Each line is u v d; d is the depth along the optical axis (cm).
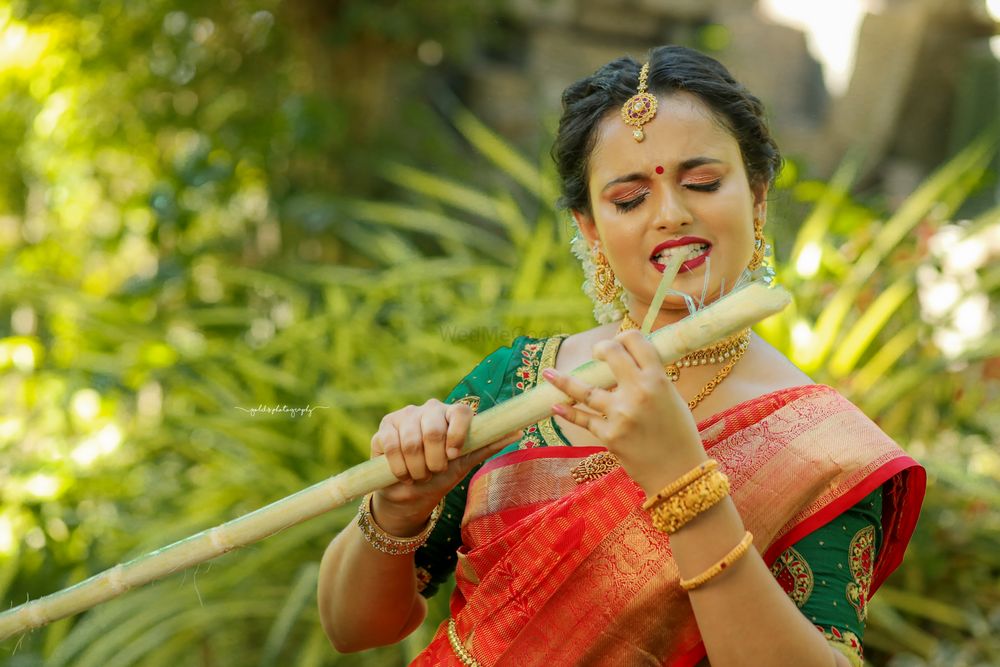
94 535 326
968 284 317
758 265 134
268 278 374
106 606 288
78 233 454
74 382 344
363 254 446
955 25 613
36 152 452
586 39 591
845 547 118
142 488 339
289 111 441
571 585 121
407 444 117
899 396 300
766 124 131
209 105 460
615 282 137
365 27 471
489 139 380
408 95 520
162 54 454
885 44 611
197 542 122
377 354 327
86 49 445
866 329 302
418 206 471
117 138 454
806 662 107
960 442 315
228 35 461
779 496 118
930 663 279
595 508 121
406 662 258
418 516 127
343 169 474
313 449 312
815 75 651
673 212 122
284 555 300
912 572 291
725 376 129
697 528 108
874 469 118
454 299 344
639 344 108
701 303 119
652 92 126
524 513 127
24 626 124
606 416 108
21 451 357
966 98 607
